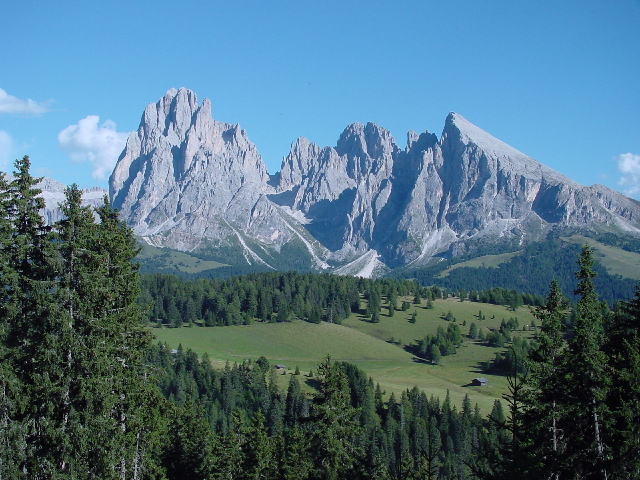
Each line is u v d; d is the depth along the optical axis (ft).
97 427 138.10
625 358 129.29
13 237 144.15
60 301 139.33
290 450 264.11
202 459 270.05
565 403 128.57
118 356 151.33
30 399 137.69
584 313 132.36
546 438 132.05
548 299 145.48
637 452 117.39
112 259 156.15
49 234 143.02
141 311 166.30
